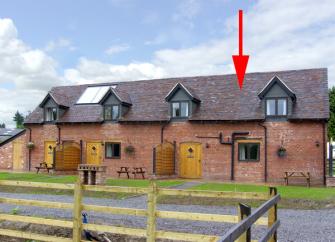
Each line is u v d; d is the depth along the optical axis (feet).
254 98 84.28
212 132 83.71
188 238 24.39
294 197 51.85
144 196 56.18
